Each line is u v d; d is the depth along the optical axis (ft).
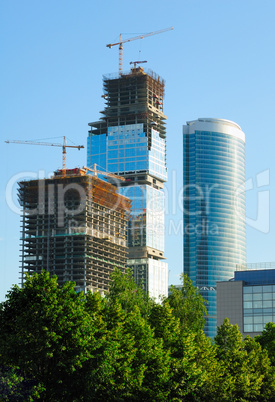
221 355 519.60
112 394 387.75
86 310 408.67
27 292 375.45
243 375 503.61
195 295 549.13
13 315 374.02
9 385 329.11
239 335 526.98
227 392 485.97
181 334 465.88
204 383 460.96
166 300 536.42
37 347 353.10
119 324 414.00
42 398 355.97
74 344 359.46
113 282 537.24
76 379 357.61
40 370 361.10
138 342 424.46
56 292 375.66
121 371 390.01
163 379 422.41
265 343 615.57
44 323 357.61
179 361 441.68
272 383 529.45
